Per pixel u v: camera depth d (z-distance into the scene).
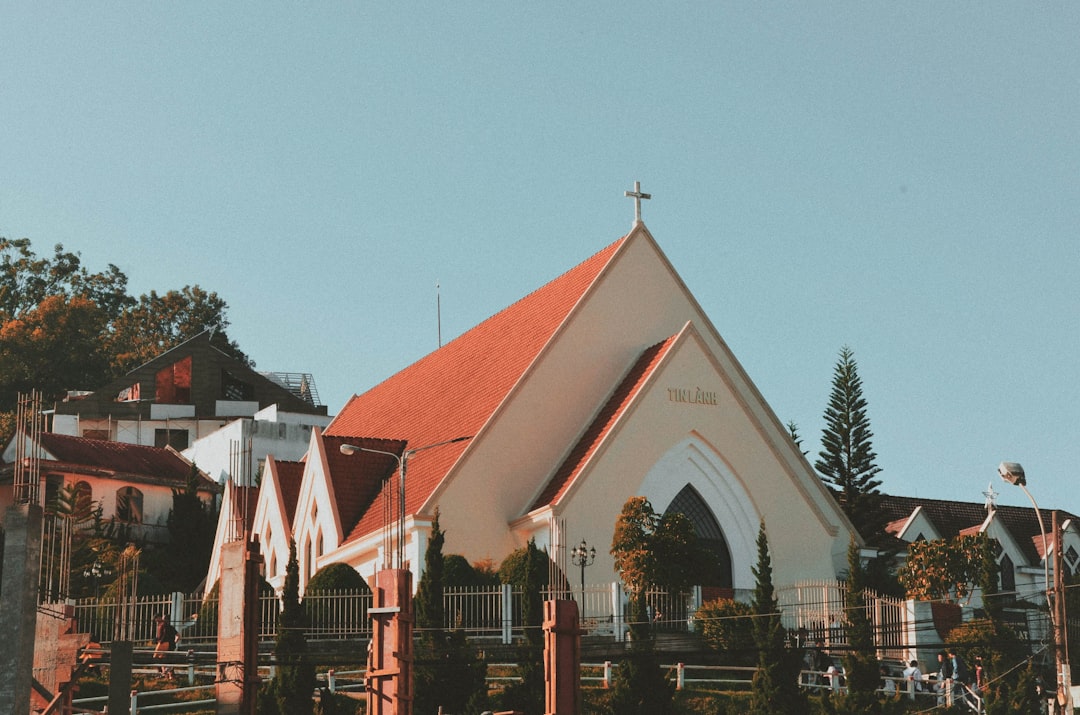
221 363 119.38
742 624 49.12
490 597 50.75
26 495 30.23
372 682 29.06
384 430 73.81
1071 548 83.19
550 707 28.83
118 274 159.00
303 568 64.50
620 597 52.62
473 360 69.62
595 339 62.41
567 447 60.47
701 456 60.44
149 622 51.91
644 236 64.69
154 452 93.44
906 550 80.44
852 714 42.84
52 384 137.00
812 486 63.69
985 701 46.06
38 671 40.75
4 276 151.88
